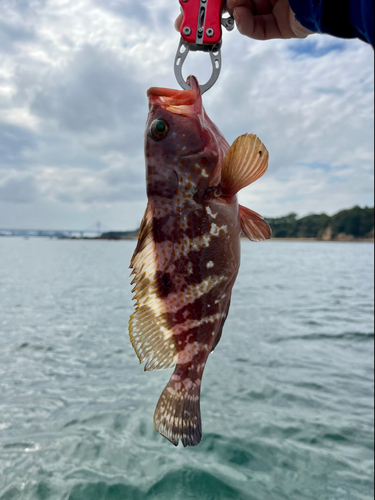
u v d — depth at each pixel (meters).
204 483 0.88
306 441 1.05
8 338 2.09
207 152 0.29
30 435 1.07
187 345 0.29
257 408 1.24
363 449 1.02
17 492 0.84
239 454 0.99
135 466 0.94
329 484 0.88
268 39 0.40
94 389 1.39
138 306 0.28
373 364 1.71
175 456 0.98
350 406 1.26
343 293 4.26
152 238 0.29
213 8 0.29
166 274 0.29
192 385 0.29
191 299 0.29
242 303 3.41
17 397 1.32
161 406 0.28
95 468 0.93
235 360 1.72
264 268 7.82
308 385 1.43
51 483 0.87
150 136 0.28
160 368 0.29
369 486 0.88
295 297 3.84
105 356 1.78
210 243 0.29
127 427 1.11
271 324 2.52
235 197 0.30
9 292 3.79
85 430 1.09
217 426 1.12
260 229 0.31
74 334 2.19
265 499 0.84
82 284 4.56
